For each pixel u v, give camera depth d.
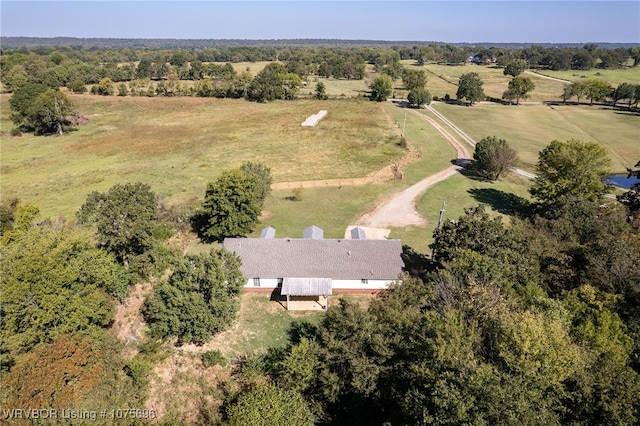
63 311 34.09
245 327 42.62
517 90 159.00
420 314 33.84
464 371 23.92
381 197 73.69
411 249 56.47
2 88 189.88
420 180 81.38
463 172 85.88
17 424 24.62
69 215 66.44
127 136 115.44
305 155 97.69
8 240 46.34
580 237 46.28
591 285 36.78
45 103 112.69
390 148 101.94
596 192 62.47
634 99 151.62
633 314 33.25
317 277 46.31
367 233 60.94
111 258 41.25
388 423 26.45
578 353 25.70
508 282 37.16
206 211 57.31
